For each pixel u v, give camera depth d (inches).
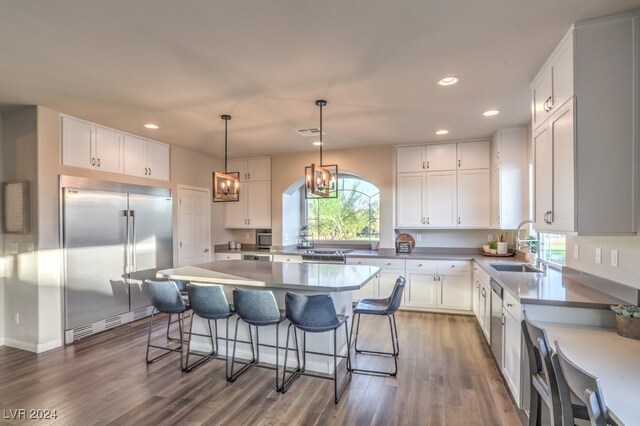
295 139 196.5
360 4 74.9
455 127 172.1
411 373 121.2
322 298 102.5
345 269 142.8
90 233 159.8
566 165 86.0
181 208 216.2
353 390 109.9
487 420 93.3
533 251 155.0
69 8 75.7
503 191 172.2
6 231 145.9
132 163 183.0
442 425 91.3
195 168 229.6
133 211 181.2
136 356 136.6
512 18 80.3
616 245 87.5
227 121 159.6
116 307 171.2
